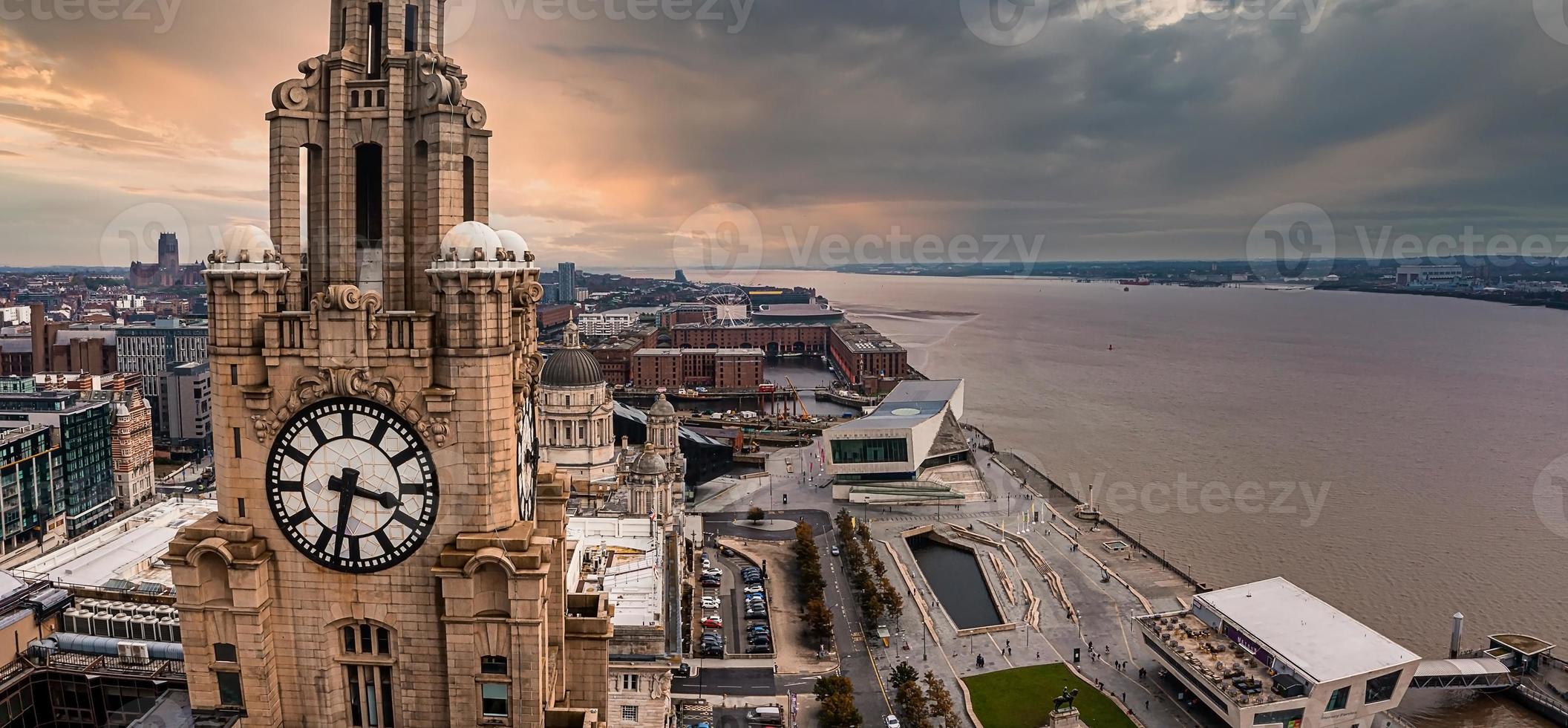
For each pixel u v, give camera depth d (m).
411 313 39.31
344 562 40.75
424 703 41.72
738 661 181.38
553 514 47.38
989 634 197.75
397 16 42.97
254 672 40.91
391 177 42.69
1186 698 169.62
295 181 42.22
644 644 132.25
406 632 41.22
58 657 84.31
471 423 39.66
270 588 41.19
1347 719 156.50
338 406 39.72
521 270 40.84
